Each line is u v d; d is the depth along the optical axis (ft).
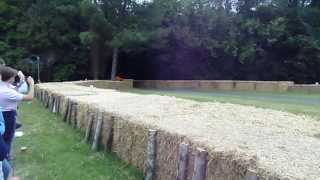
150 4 126.62
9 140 19.43
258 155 13.46
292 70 139.03
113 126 24.95
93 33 120.57
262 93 92.68
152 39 127.44
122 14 126.72
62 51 131.23
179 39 136.56
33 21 127.95
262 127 19.60
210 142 15.46
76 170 22.58
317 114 36.40
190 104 28.68
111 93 43.47
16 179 21.22
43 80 130.82
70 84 73.77
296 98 74.38
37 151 27.32
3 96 19.07
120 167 22.49
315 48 136.15
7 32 133.90
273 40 136.05
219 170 14.06
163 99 32.53
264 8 141.18
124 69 143.02
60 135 32.96
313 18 143.33
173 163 17.30
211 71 142.31
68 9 124.77
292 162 12.69
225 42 137.90
